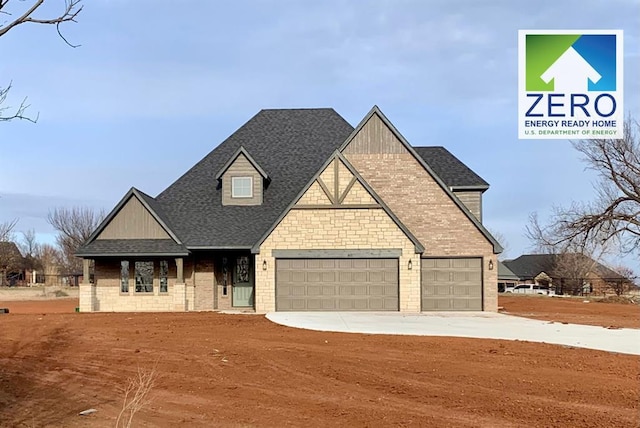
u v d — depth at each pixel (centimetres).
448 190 2531
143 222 2581
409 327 1886
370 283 2392
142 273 2609
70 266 6241
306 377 1168
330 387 1088
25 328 1872
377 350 1450
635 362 1308
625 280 4881
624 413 908
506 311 2597
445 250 2506
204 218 2677
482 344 1539
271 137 3081
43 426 855
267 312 2377
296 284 2398
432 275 2500
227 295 2689
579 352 1429
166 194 2839
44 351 1472
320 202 2406
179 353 1420
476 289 2492
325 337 1661
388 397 1015
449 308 2483
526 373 1195
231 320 2077
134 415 911
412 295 2370
